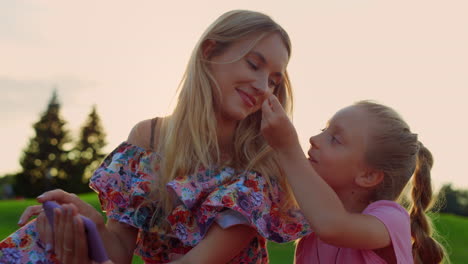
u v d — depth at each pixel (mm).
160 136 2516
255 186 2318
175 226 2312
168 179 2389
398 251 2242
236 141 2531
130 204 2387
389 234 2244
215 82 2445
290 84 2750
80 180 55344
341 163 2430
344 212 2146
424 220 2760
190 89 2479
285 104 2744
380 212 2289
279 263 9148
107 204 2434
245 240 2227
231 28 2453
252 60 2416
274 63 2434
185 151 2420
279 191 2412
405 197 2811
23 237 2174
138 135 2562
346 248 2369
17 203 19141
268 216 2299
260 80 2404
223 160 2482
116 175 2457
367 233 2178
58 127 55375
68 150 56000
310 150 2523
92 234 1903
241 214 2201
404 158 2469
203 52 2504
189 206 2258
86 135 56219
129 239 2410
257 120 2555
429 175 2768
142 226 2354
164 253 2430
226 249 2176
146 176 2430
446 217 16266
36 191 54469
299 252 2594
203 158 2373
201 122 2432
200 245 2174
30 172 54469
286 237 2344
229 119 2512
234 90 2424
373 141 2422
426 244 2748
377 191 2492
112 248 2328
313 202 2117
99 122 56594
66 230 1928
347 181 2465
